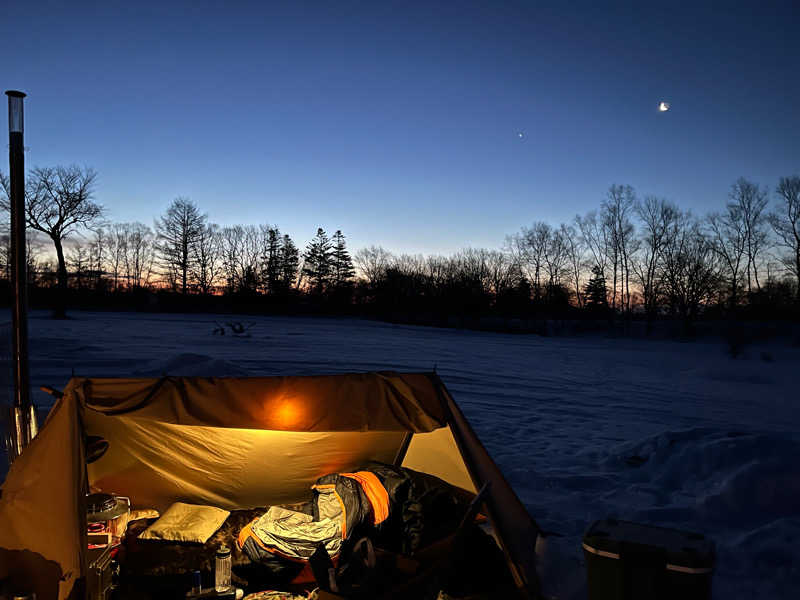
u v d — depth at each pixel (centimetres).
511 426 909
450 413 383
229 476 453
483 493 345
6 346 460
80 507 306
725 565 399
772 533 439
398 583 321
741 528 469
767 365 2628
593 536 267
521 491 559
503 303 7131
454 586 335
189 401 353
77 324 3378
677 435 674
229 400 358
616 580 255
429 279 7400
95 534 336
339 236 8775
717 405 1330
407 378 391
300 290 8744
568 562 338
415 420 372
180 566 371
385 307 7212
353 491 381
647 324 5847
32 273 6353
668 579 246
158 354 1741
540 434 855
